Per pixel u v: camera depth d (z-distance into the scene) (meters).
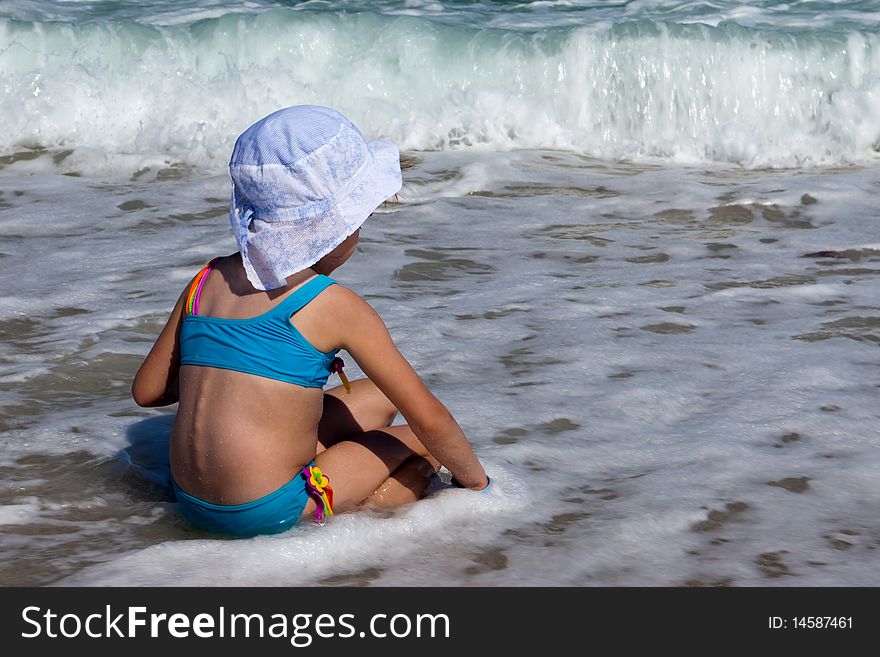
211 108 9.37
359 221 2.71
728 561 2.76
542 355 4.44
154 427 3.69
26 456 3.41
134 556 2.71
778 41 9.55
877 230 6.73
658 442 3.57
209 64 9.93
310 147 2.64
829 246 6.34
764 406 3.84
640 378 4.16
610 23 10.03
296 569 2.70
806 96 9.46
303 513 2.84
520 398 3.95
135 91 9.42
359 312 2.75
